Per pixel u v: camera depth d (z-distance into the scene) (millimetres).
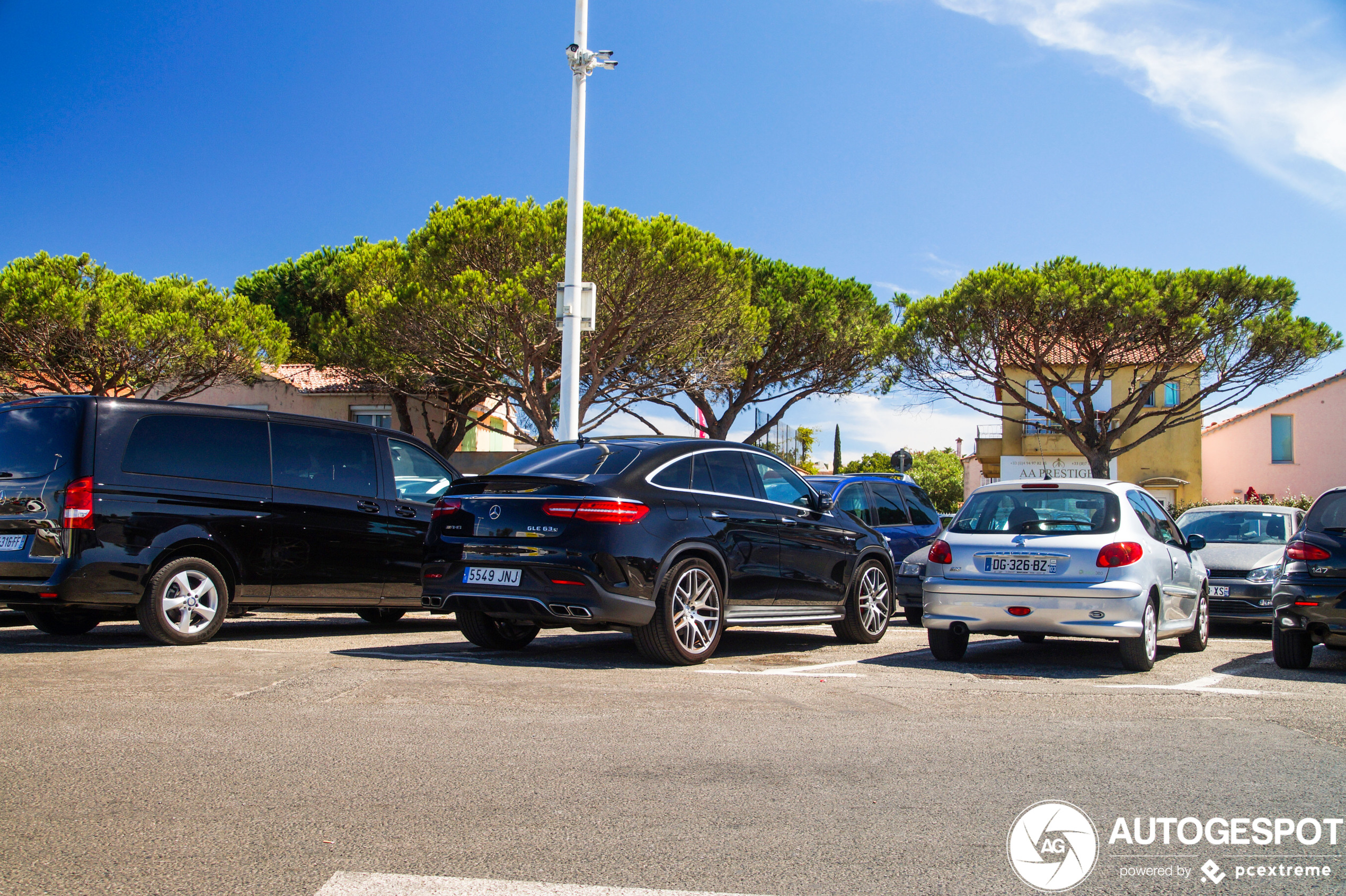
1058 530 7363
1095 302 26016
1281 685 6648
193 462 7941
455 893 2777
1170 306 25891
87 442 7375
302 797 3605
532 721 4863
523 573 6699
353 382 27078
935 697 5809
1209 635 10586
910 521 12789
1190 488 36062
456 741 4449
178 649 7273
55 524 7230
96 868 2918
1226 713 5461
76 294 21625
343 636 8828
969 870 3012
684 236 20562
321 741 4406
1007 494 7781
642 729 4758
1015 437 36906
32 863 2953
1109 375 28250
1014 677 6750
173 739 4387
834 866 3016
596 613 6527
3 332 21516
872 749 4441
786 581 7887
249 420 8375
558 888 2818
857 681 6355
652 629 6836
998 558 7375
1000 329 27375
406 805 3533
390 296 20797
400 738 4477
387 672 6137
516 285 19109
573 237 14180
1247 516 12344
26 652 6922
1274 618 7617
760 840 3234
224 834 3215
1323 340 26219
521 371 20922
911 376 29250
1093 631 7043
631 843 3184
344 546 8734
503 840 3191
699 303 21078
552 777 3902
